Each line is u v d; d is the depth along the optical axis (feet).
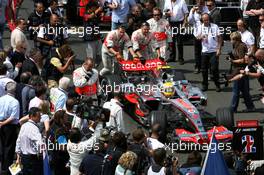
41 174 145.07
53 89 160.66
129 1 217.97
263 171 134.72
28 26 212.02
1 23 213.25
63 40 204.13
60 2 240.32
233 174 137.18
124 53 197.47
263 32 205.57
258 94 201.36
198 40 209.46
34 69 175.32
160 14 200.75
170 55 221.25
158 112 163.73
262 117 185.26
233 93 186.70
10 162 153.79
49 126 147.23
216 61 198.08
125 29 204.74
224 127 165.07
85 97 167.32
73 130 138.92
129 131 175.73
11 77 173.47
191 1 242.99
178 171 133.59
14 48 187.11
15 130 153.58
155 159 130.72
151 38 197.88
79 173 135.54
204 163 134.21
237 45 185.06
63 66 179.93
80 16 232.73
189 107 166.40
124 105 183.32
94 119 144.36
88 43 215.72
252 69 182.91
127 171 128.77
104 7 220.23
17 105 152.76
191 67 218.18
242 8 229.45
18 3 239.09
